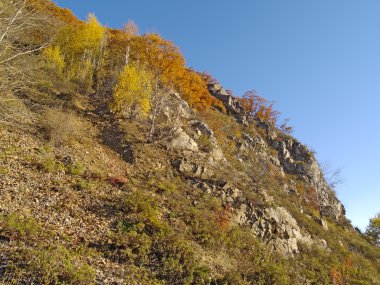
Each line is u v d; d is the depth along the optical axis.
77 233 11.20
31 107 19.83
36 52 25.05
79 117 22.77
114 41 38.34
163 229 12.73
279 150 44.50
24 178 13.62
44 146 16.88
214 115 40.44
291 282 13.94
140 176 18.08
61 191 13.67
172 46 31.95
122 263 10.31
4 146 15.45
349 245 27.59
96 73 32.94
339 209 41.75
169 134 23.09
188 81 36.62
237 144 35.81
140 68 29.08
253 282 12.11
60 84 26.20
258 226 18.41
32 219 10.90
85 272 8.72
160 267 10.65
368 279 19.16
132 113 24.67
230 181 20.98
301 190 37.31
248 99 55.91
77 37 32.44
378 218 38.50
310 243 20.95
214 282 10.85
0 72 11.70
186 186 18.39
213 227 14.95
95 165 17.48
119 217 13.02
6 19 10.23
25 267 8.19
